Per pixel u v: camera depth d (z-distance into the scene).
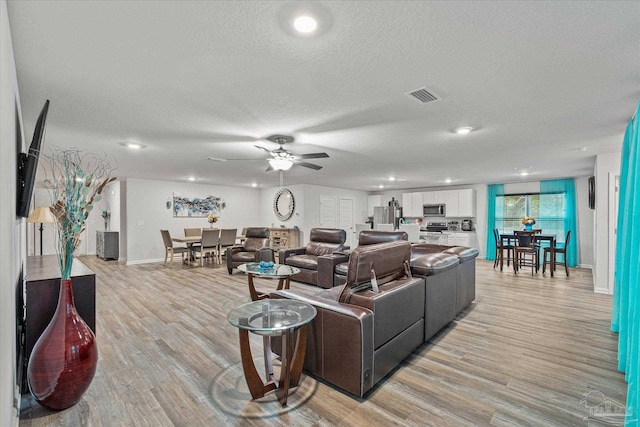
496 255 7.32
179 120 3.10
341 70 2.10
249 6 1.45
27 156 2.02
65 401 1.90
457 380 2.26
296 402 1.99
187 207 8.62
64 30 1.63
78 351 1.94
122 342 2.90
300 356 2.14
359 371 2.00
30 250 7.57
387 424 1.78
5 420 1.35
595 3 1.42
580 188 7.40
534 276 6.22
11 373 1.60
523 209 8.20
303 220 8.73
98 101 2.61
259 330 1.81
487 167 6.00
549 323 3.46
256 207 10.23
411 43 1.77
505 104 2.70
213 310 3.88
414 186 9.64
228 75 2.17
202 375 2.31
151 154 4.68
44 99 2.55
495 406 1.95
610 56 1.90
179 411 1.89
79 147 4.19
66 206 2.04
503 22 1.57
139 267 7.12
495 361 2.56
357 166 5.91
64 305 2.01
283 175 7.10
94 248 9.80
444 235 8.88
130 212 7.65
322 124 3.24
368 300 2.17
